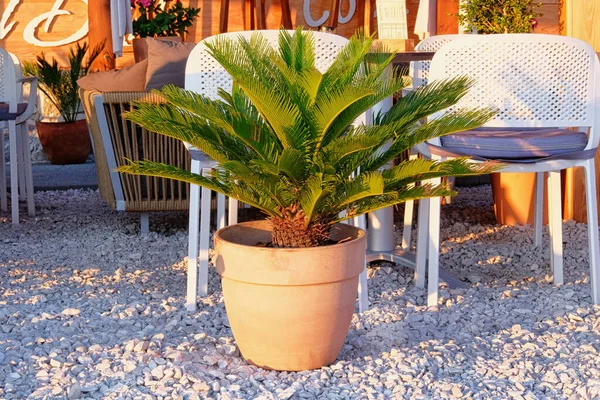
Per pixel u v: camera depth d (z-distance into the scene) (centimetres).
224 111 264
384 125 243
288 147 225
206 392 229
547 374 245
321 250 234
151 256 418
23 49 791
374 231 395
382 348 270
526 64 308
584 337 285
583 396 229
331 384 238
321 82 238
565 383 239
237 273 239
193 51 310
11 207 518
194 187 314
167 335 284
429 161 240
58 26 796
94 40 667
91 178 659
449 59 308
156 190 458
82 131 730
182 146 451
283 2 790
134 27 704
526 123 312
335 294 240
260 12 798
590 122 315
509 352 269
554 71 309
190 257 313
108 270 387
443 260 411
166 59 430
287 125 233
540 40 305
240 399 224
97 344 271
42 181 646
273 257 233
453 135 317
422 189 249
